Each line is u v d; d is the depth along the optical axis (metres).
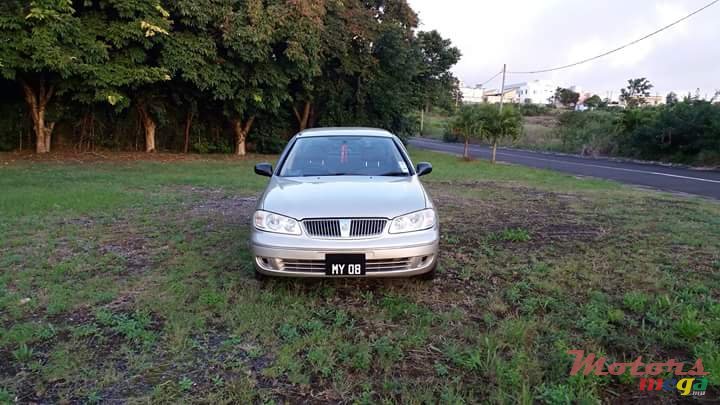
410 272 3.76
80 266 4.64
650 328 3.33
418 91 23.27
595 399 2.45
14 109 15.61
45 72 13.94
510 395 2.51
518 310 3.67
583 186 11.71
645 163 20.95
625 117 24.70
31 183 9.65
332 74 20.05
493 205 8.58
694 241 5.79
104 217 6.89
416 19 21.47
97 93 13.22
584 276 4.45
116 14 13.38
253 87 16.03
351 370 2.80
